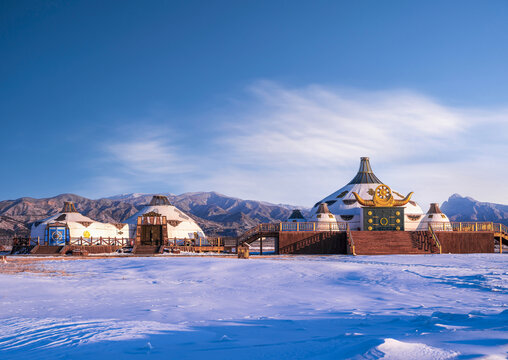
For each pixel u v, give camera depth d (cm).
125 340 647
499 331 626
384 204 5172
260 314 1068
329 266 2645
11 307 1195
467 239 4900
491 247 4912
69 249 4869
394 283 1859
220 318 997
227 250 5066
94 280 1994
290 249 4828
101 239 5353
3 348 623
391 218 5191
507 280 1827
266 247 8738
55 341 655
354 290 1661
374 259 3650
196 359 508
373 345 488
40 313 1083
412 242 4722
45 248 4919
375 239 4747
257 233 5012
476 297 1410
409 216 5694
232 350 558
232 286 1805
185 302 1316
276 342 623
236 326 838
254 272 2347
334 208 6481
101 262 3183
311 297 1453
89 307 1200
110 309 1159
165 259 3262
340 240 4856
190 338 676
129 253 4800
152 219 5562
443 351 457
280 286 1808
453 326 723
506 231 5044
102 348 589
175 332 737
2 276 2005
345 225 5447
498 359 423
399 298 1410
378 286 1775
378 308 1164
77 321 891
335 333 716
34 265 2959
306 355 500
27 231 18212
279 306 1234
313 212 6838
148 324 840
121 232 6669
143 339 657
